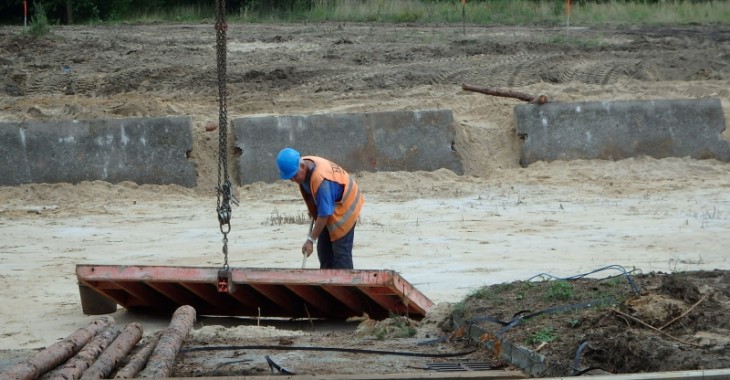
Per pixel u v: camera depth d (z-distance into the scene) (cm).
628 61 7338
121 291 2858
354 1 11069
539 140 5744
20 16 12344
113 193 5100
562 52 7862
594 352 1966
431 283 3052
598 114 5831
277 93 6431
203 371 2044
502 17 10738
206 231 4125
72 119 5756
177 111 5956
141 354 2080
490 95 6150
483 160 5734
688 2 11162
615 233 3941
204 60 7506
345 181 2772
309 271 2559
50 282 3231
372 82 6700
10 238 4006
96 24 11119
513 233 3966
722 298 2247
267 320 2878
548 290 2444
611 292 2353
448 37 8675
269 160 5397
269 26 10025
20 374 1844
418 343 2312
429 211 4528
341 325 2798
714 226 4075
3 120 5753
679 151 5784
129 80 6738
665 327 2077
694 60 7344
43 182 5194
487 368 2056
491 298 2456
